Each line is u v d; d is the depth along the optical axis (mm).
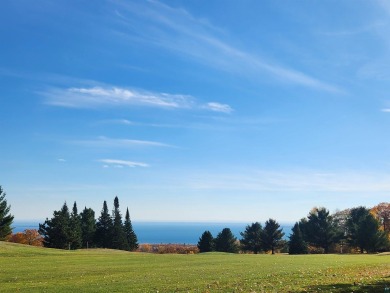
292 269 28781
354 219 102312
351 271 25766
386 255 57625
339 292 16312
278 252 114812
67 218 106938
